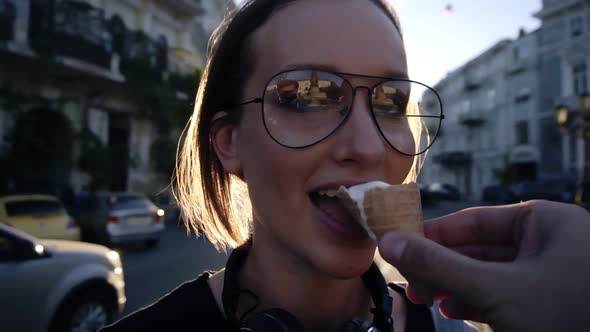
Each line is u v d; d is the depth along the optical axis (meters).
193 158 1.48
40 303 3.90
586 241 0.71
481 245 1.08
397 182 1.08
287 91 1.01
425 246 0.76
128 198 10.30
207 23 22.34
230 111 1.19
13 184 13.09
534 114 28.97
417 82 1.12
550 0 26.98
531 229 0.83
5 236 3.93
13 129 13.20
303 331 0.98
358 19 1.04
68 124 14.88
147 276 7.08
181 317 1.09
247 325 0.99
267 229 1.08
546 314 0.66
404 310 1.24
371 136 0.96
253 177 1.09
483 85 35.75
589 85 24.98
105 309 4.43
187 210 1.61
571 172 25.95
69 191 12.49
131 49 16.61
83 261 4.37
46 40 13.06
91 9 14.55
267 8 1.11
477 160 36.53
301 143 0.97
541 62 28.33
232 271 1.13
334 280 1.11
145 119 17.81
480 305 0.71
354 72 1.00
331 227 0.96
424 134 1.44
